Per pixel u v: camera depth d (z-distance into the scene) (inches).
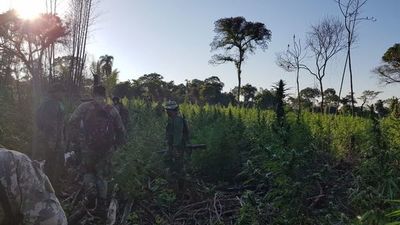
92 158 231.5
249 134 396.8
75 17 848.3
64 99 504.4
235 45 2393.0
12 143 360.8
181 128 325.1
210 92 2586.1
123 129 241.3
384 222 161.8
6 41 813.9
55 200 86.1
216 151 360.2
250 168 257.4
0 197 79.0
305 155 216.4
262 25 2401.6
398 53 1646.2
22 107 557.9
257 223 201.2
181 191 310.8
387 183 209.3
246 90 2564.0
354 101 960.9
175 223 253.9
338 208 231.6
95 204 236.1
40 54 798.5
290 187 199.3
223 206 275.1
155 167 317.4
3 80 712.4
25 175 82.4
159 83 2677.2
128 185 244.5
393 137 313.4
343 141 438.0
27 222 81.4
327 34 1469.0
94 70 885.2
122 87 2317.9
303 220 198.2
